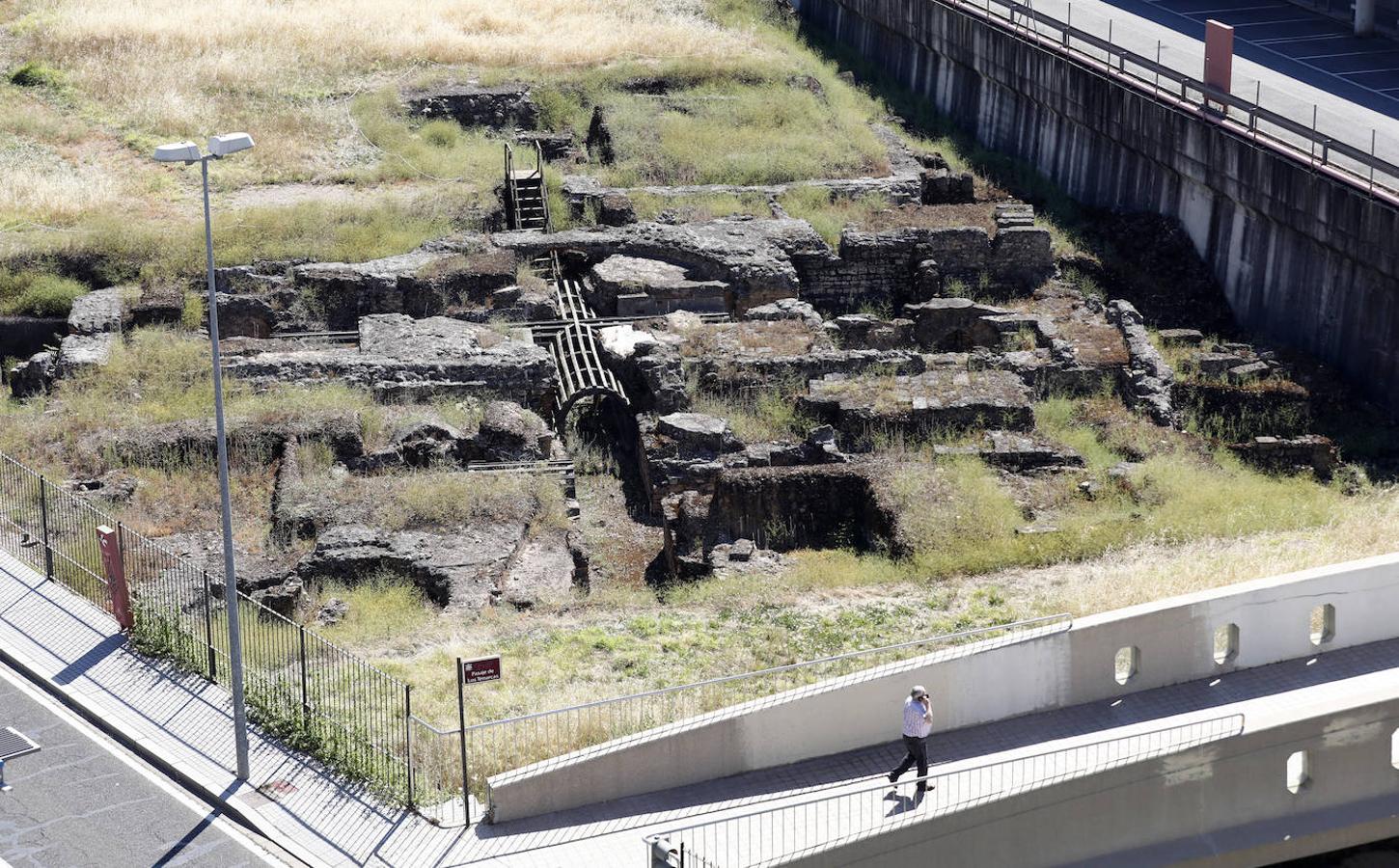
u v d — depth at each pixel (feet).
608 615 92.73
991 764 69.67
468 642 88.22
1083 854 72.13
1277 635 80.43
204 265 138.51
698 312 139.64
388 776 73.56
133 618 86.07
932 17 195.52
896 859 69.15
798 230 150.30
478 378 122.62
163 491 105.50
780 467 109.81
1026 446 113.80
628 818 70.44
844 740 74.95
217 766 75.25
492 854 68.28
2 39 187.32
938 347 137.49
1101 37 185.98
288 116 173.99
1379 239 130.00
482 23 201.16
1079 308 143.23
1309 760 74.84
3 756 76.13
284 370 121.29
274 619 88.12
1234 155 146.20
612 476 119.55
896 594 95.86
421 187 161.17
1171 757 72.23
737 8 216.33
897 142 181.06
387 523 101.30
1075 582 96.12
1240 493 109.81
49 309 136.15
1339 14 192.75
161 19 191.52
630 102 181.27
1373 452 126.31
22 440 110.52
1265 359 137.18
